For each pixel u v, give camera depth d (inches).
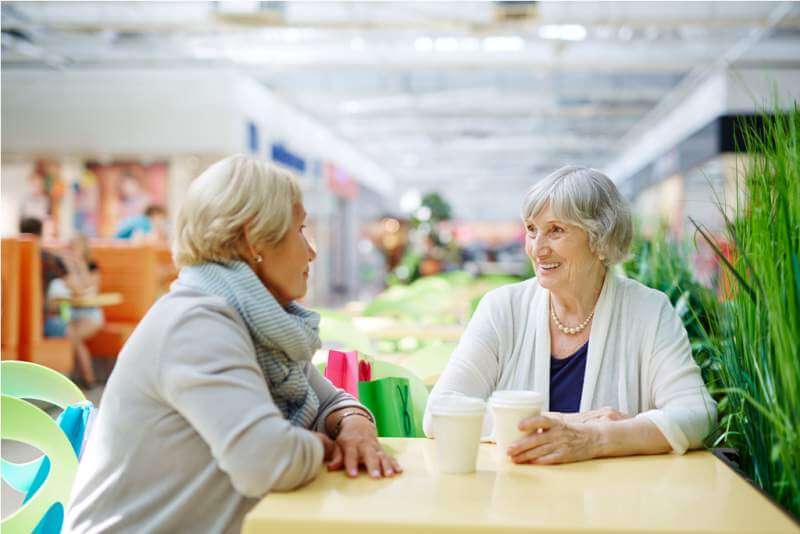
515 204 1562.5
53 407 197.0
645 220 132.4
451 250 522.9
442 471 49.9
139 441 49.3
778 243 50.3
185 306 49.5
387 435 70.8
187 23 340.2
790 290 46.6
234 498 49.8
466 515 40.8
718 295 84.8
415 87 510.3
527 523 39.3
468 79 508.1
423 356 101.7
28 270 251.3
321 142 649.0
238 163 54.0
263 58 410.9
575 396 69.9
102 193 445.1
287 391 55.7
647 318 68.9
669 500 43.6
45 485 57.1
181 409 47.3
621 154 791.1
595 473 49.8
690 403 62.1
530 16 290.7
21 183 446.0
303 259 55.2
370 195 980.6
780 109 55.3
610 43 394.3
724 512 41.5
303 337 53.4
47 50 404.8
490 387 72.9
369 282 1000.9
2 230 442.6
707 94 420.2
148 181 442.9
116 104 435.5
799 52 381.1
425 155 896.9
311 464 46.8
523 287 75.4
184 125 430.0
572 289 69.4
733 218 60.8
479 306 76.3
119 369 50.4
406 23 328.5
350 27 329.4
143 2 332.2
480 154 882.8
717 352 64.7
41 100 440.5
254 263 54.1
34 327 251.8
